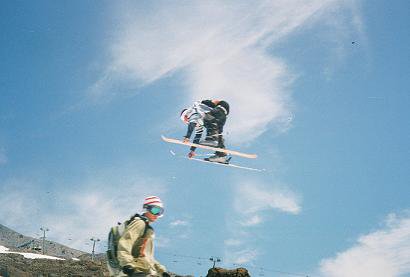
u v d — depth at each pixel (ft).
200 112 98.12
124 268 18.70
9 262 88.12
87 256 198.39
